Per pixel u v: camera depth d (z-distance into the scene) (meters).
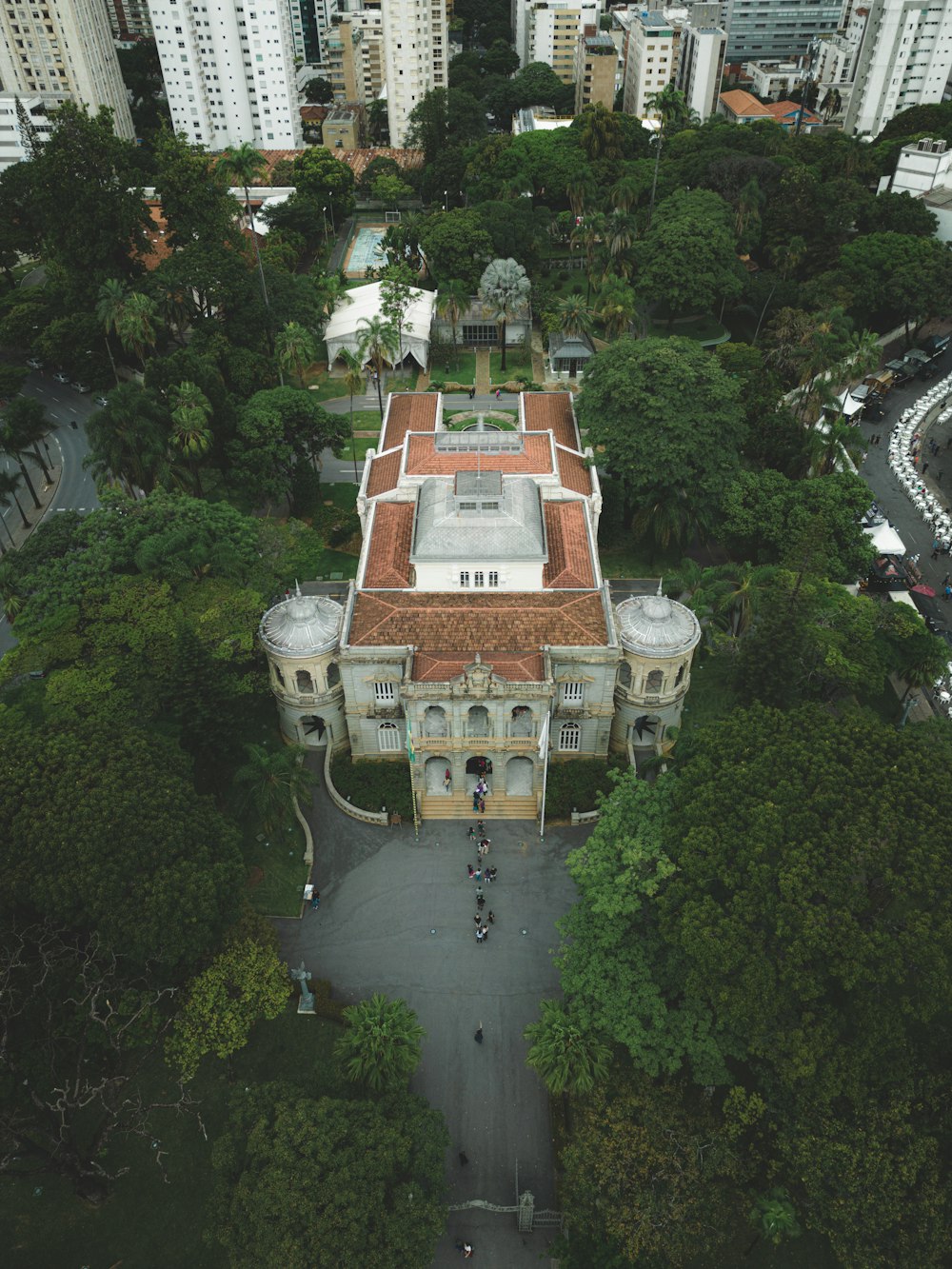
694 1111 56.03
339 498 118.88
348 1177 48.06
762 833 54.72
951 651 88.81
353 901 73.06
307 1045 63.53
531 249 160.38
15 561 82.94
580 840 77.19
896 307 143.38
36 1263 53.91
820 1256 54.06
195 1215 55.72
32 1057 54.78
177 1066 62.19
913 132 184.50
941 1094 50.53
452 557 79.44
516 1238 55.03
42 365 145.00
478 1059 63.31
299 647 77.44
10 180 156.62
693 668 92.44
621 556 108.44
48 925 55.78
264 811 68.44
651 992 56.00
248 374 123.81
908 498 119.12
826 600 85.31
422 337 143.12
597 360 109.19
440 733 76.69
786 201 158.25
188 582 81.44
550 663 75.75
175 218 134.88
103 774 60.00
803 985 50.47
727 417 102.56
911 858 52.16
